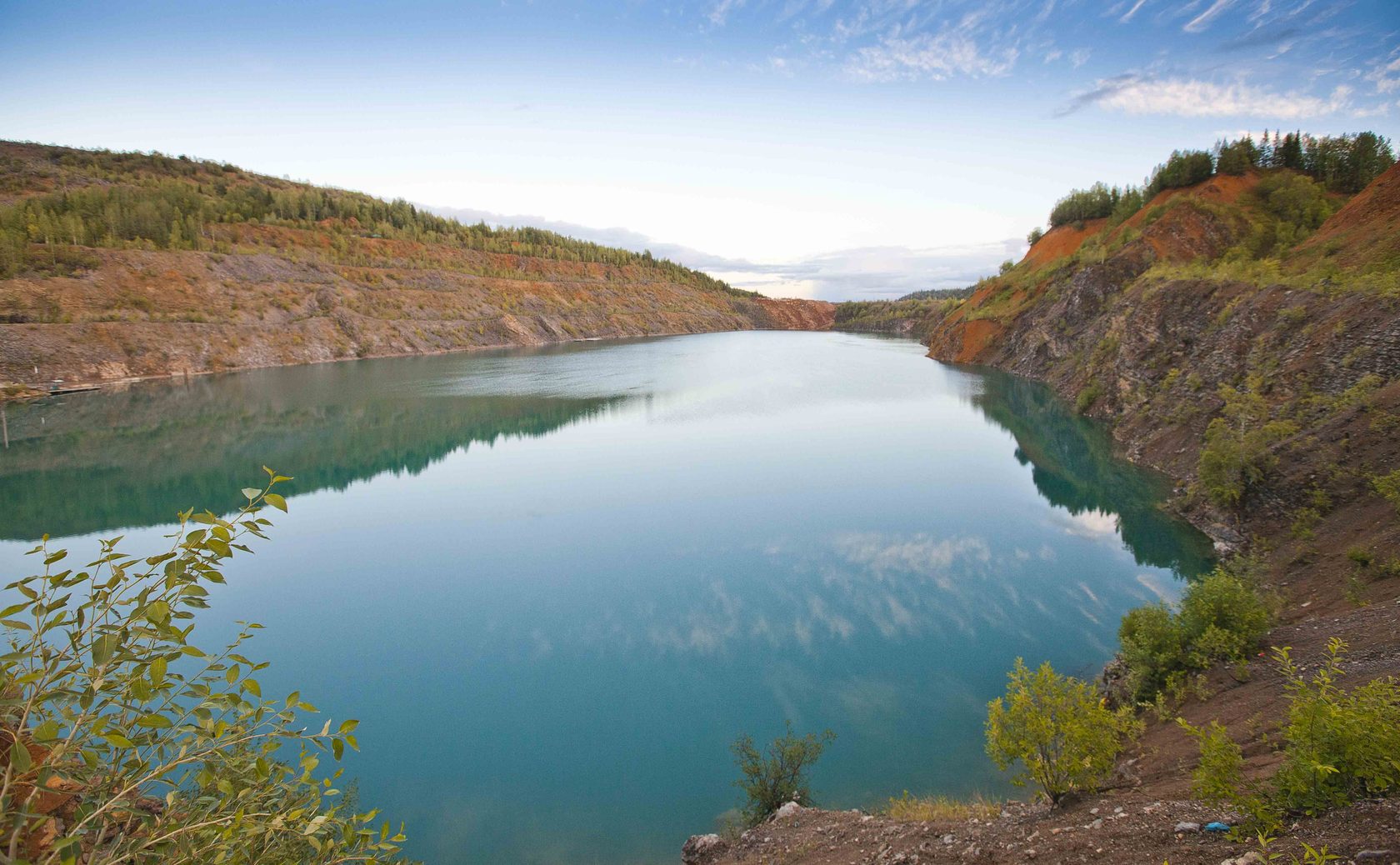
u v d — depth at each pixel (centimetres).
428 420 6244
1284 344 3481
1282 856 595
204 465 4844
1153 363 4903
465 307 14712
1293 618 1786
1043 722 970
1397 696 690
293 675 2175
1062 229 11006
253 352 10225
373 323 12406
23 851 329
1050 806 989
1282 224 7050
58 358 8094
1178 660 1570
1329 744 661
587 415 6266
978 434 5172
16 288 8631
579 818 1540
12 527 3625
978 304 11181
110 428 6003
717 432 5441
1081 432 5078
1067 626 2297
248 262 11844
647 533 3303
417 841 1483
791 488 3928
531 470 4512
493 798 1609
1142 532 3033
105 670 354
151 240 11269
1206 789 711
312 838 422
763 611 2494
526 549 3158
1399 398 2403
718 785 1634
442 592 2745
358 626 2484
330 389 8056
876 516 3434
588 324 17325
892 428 5475
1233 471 2803
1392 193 4509
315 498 4038
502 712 1950
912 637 2269
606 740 1812
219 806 399
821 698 1952
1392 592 1600
